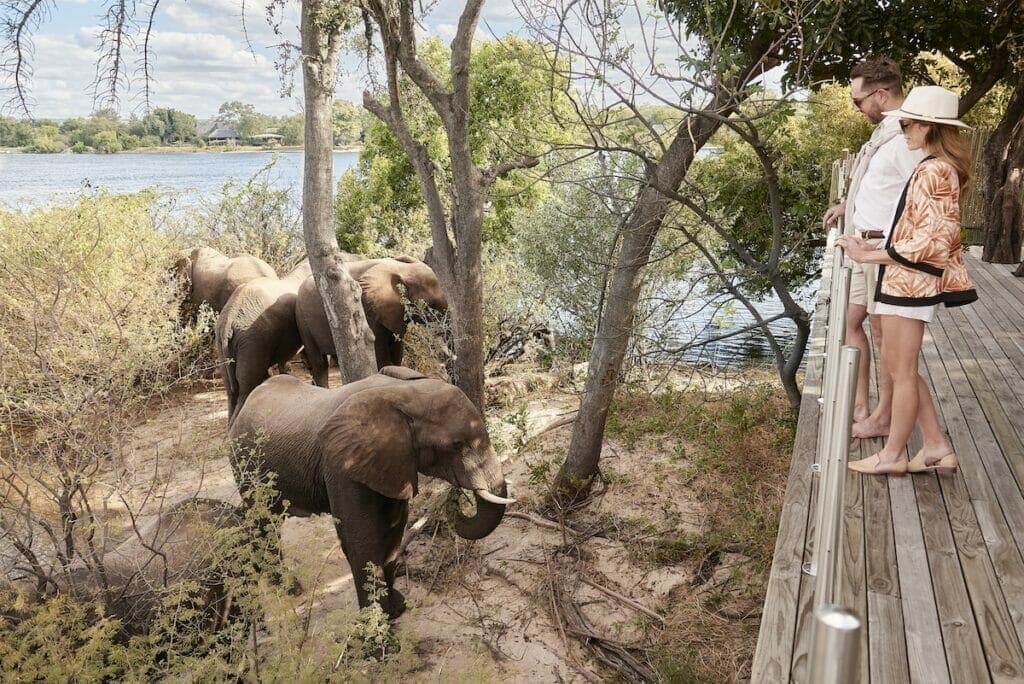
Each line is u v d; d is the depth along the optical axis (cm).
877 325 480
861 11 729
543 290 1243
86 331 786
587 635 636
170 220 1535
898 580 332
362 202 2202
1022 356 656
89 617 443
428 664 609
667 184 718
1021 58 1004
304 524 795
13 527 452
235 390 1050
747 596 652
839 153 1788
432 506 786
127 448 781
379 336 1049
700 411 945
